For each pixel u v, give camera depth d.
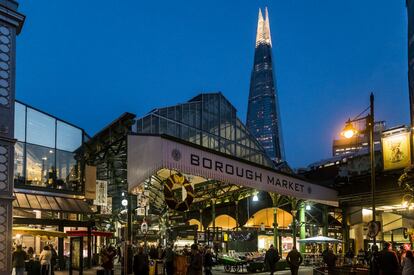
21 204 26.89
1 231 14.59
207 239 41.50
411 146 29.58
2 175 14.88
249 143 57.50
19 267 19.61
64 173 32.12
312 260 43.31
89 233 23.03
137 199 36.78
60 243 31.42
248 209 54.44
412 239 31.56
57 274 27.41
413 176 19.59
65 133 32.62
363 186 37.91
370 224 18.89
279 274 33.72
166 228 43.50
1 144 14.98
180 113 49.75
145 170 17.14
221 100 54.66
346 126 20.69
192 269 20.95
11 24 15.84
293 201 41.69
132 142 17.98
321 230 48.09
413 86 33.97
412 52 48.56
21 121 29.75
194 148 18.72
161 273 27.94
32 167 30.08
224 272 35.22
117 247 43.31
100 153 35.09
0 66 15.37
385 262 16.19
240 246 42.31
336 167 48.69
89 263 32.06
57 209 28.42
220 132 53.81
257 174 23.17
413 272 15.16
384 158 30.81
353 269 22.14
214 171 19.77
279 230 46.69
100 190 34.31
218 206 55.25
